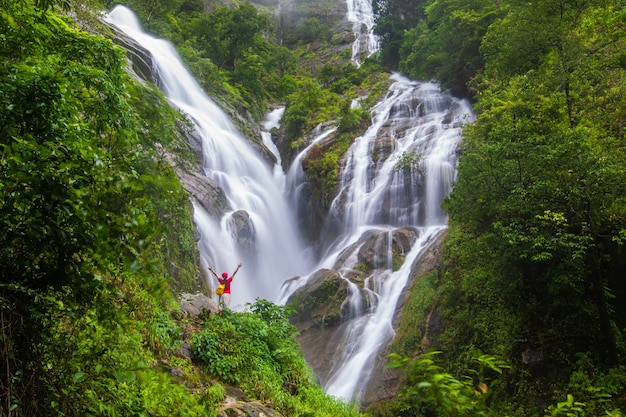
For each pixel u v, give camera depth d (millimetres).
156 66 28438
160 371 6875
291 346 10727
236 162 28391
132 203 3570
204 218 19594
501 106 17203
